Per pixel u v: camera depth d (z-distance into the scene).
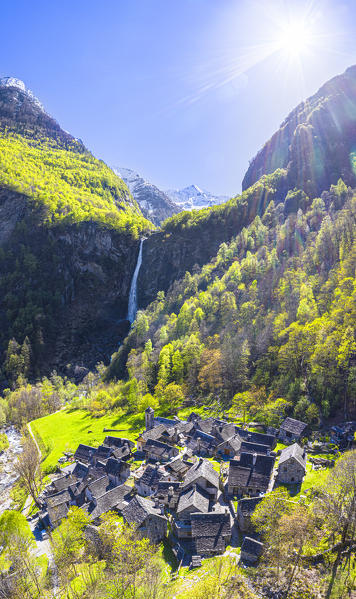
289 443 78.56
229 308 150.00
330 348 88.88
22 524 68.44
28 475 80.00
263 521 49.19
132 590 41.44
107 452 88.31
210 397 115.62
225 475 69.50
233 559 46.75
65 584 49.38
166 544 54.06
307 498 54.69
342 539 41.62
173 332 162.50
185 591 41.31
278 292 142.25
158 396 124.69
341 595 36.56
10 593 48.75
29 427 133.75
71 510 65.31
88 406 145.62
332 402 85.25
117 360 181.75
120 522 61.34
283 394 94.06
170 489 62.72
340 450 71.25
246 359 110.56
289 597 38.25
